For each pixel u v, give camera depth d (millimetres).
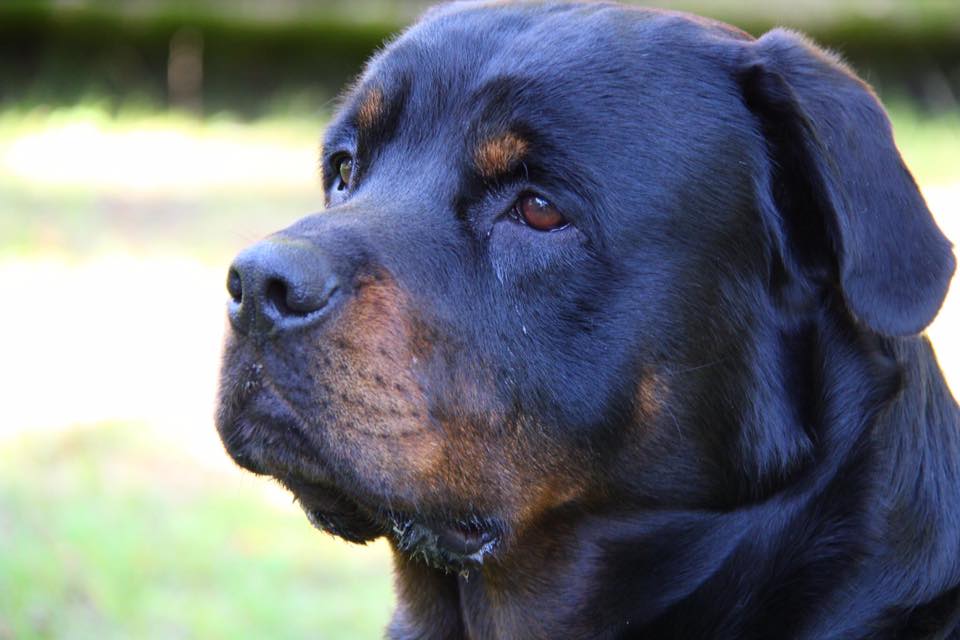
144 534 10805
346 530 5922
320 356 5340
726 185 5742
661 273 5656
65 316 16297
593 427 5711
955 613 5695
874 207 5402
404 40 6359
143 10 26578
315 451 5426
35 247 18438
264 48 27250
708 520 5824
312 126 25719
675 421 5734
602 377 5676
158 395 14164
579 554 5914
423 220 5742
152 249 18734
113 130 24672
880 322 5324
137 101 26203
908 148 23922
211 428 13375
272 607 9828
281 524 11539
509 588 6055
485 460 5703
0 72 26453
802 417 5742
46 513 10867
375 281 5488
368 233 5590
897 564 5668
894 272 5355
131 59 26891
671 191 5672
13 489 11352
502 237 5730
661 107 5750
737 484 5777
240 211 20422
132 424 13320
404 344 5500
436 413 5570
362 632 9688
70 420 13352
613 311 5656
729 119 5797
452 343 5613
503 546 5828
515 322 5680
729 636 5844
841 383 5734
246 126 25688
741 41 6012
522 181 5719
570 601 5969
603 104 5715
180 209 20500
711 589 5836
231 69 27219
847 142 5496
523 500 5781
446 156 5875
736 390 5754
